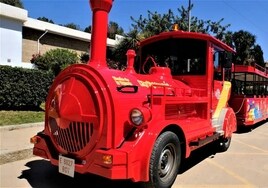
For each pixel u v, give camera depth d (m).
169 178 4.94
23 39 23.39
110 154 4.08
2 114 10.60
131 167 4.18
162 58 6.94
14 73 11.24
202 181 5.69
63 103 4.59
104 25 4.76
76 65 4.65
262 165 6.93
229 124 8.03
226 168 6.61
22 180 5.41
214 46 6.97
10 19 20.66
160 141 4.58
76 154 4.52
